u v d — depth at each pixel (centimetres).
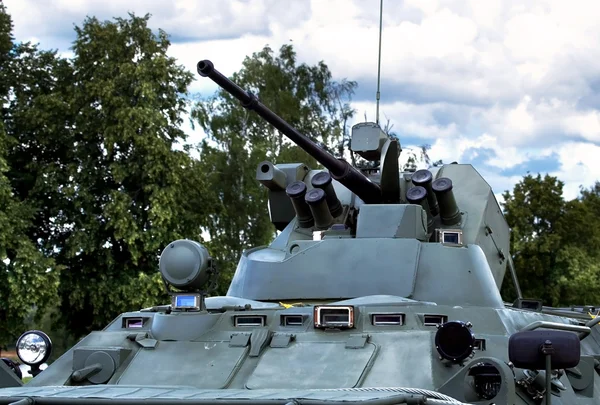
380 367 969
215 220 4634
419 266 1293
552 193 4584
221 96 4925
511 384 880
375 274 1295
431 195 1502
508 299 3903
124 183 3850
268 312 1082
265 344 1037
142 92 3728
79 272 3844
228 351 1036
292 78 5081
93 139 3888
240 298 1273
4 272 3400
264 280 1338
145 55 3934
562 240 4581
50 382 1038
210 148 4866
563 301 4541
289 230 1547
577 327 956
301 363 995
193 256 1123
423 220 1384
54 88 4094
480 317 1061
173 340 1075
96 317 3838
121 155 3850
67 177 3859
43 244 3862
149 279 3675
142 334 1089
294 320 1069
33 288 3388
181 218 3828
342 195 1617
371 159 1608
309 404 772
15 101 4097
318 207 1473
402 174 1614
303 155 4656
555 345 874
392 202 1520
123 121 3684
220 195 4716
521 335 885
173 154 3753
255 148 4722
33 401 827
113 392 853
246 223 4762
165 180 3744
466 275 1283
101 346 1080
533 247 4459
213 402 795
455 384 903
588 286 4419
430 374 942
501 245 1628
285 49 5103
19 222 3456
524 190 4634
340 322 1035
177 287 1141
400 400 783
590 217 4766
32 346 1089
